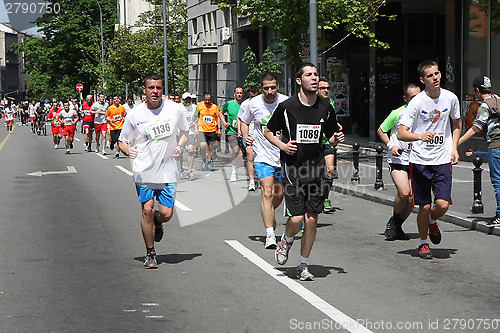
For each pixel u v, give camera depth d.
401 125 8.59
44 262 8.52
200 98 46.72
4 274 7.91
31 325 5.98
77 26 75.88
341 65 28.59
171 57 47.91
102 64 61.06
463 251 8.95
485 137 10.18
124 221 11.56
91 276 7.77
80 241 9.86
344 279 7.49
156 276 7.71
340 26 23.00
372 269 7.97
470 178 16.03
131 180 18.06
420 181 8.55
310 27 17.28
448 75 21.03
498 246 9.23
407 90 9.44
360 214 12.15
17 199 14.51
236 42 38.09
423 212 8.51
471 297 6.74
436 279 7.48
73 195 15.07
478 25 19.77
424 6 25.80
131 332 5.76
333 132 7.41
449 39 20.88
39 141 40.38
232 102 17.16
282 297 6.78
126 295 6.93
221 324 5.94
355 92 28.98
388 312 6.25
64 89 77.12
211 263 8.32
